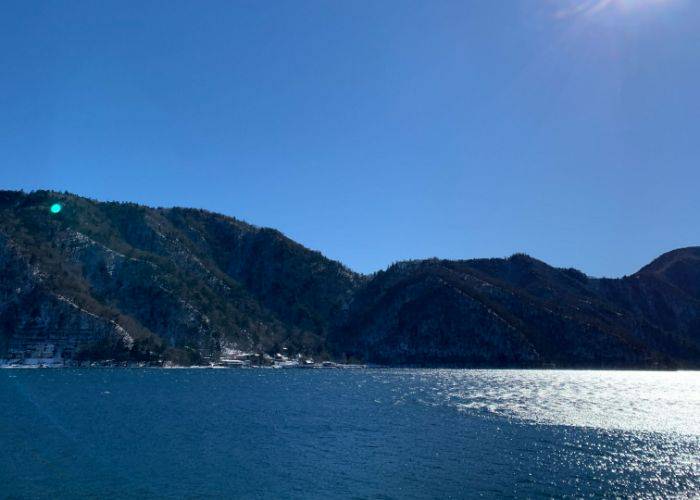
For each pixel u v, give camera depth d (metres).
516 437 86.81
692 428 99.62
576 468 66.69
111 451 74.19
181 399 146.75
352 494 55.69
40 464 66.19
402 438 85.50
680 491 57.94
